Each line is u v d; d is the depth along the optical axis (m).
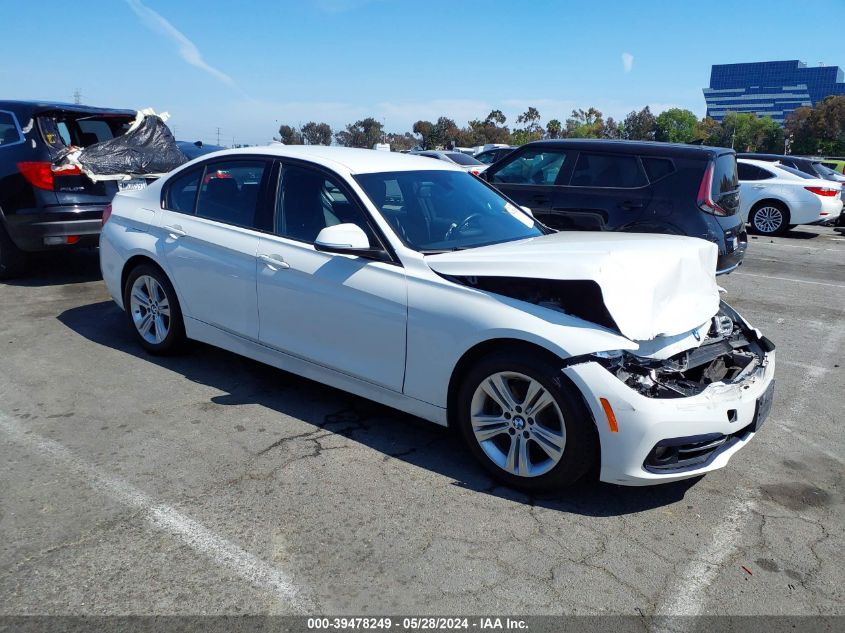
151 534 2.91
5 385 4.50
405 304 3.57
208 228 4.55
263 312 4.23
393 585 2.64
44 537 2.87
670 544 2.99
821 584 2.75
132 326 5.20
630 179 7.24
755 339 3.86
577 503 3.29
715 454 3.21
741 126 98.44
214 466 3.52
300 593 2.58
